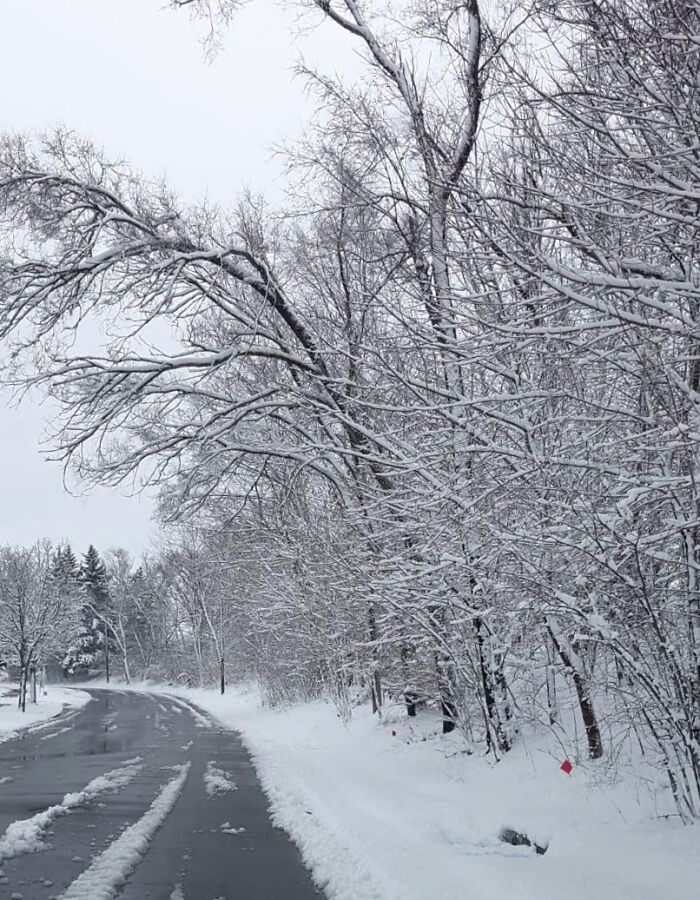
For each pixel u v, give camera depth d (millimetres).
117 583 98875
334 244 14570
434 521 10273
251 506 23844
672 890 5910
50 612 47688
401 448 12359
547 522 8852
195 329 18031
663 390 7402
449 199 7797
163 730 26891
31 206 16922
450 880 6742
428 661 14328
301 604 23297
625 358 7598
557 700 11836
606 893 6008
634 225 6906
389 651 16906
